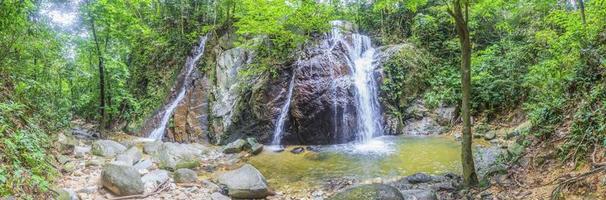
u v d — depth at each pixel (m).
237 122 9.45
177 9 13.04
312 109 8.87
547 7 9.30
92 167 6.04
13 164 4.00
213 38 11.91
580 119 4.70
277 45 10.28
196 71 11.29
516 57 8.95
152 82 12.31
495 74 9.32
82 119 11.56
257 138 9.07
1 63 6.20
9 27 6.21
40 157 4.81
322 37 10.45
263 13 9.27
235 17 11.47
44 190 3.97
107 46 10.14
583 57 5.83
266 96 9.41
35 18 7.47
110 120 11.18
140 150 7.70
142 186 4.94
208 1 12.94
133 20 10.98
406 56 10.56
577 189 3.64
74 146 7.09
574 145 4.52
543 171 4.54
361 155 7.28
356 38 11.05
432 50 11.27
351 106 9.27
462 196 4.33
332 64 9.55
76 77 9.29
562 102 5.56
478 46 10.77
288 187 5.43
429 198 4.25
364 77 9.99
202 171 6.41
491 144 7.39
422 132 9.41
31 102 6.82
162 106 11.24
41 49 7.52
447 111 9.55
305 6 9.47
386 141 8.64
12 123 5.10
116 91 10.91
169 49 12.59
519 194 4.02
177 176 5.48
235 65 10.57
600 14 5.98
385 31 12.13
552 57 7.44
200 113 10.16
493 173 4.82
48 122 7.29
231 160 7.27
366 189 4.13
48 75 8.09
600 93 4.87
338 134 8.94
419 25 11.33
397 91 10.14
